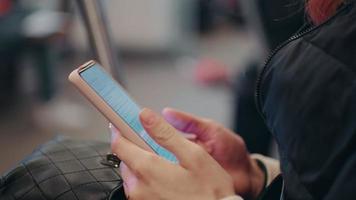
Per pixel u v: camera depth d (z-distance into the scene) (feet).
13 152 7.29
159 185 1.75
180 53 13.05
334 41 1.64
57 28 7.72
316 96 1.61
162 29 12.92
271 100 1.77
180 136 1.81
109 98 1.94
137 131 1.88
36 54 8.27
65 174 2.02
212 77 10.11
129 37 12.87
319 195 1.60
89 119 8.45
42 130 8.05
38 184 1.98
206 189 1.76
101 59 2.64
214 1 8.43
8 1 7.87
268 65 1.82
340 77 1.58
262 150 4.45
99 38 2.62
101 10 2.61
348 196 1.52
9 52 7.81
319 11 1.84
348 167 1.53
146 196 1.77
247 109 4.40
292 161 1.67
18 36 7.66
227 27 14.97
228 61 11.93
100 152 2.20
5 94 9.28
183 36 13.30
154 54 12.95
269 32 3.60
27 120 8.36
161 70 11.66
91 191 1.95
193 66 11.82
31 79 9.65
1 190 2.02
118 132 1.90
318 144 1.60
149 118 1.79
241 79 4.53
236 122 4.53
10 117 8.46
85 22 2.64
